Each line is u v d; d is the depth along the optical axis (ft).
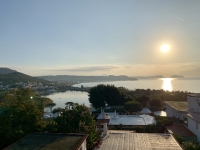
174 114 141.38
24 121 74.08
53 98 476.13
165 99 258.37
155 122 120.06
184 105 147.74
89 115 75.36
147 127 113.60
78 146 42.98
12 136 66.80
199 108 109.29
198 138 89.20
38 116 78.95
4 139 66.23
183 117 124.57
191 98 112.88
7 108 79.41
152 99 228.02
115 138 64.80
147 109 191.52
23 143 46.65
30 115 75.31
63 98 475.72
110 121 124.98
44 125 77.36
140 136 65.67
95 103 234.38
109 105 236.63
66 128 70.90
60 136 51.34
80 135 51.52
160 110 212.02
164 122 114.93
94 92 238.68
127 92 336.90
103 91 237.04
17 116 73.31
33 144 45.75
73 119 73.05
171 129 104.99
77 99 439.63
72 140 47.57
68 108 77.92
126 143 59.06
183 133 96.43
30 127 73.67
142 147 54.70
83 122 69.62
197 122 89.40
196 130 91.97
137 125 118.83
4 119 71.56
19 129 69.31
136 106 200.34
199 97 109.50
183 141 82.43
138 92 344.08
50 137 50.80
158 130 111.75
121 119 130.93
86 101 385.70
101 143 60.49
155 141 59.52
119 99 237.66
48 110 276.41
